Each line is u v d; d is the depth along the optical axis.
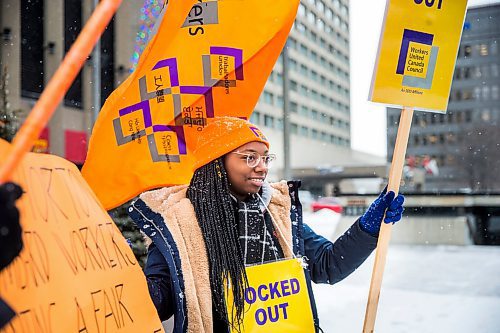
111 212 5.69
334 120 77.81
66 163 1.83
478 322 6.14
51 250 1.59
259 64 2.79
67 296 1.59
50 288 1.54
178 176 2.81
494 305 6.89
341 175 59.59
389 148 39.62
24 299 1.46
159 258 2.18
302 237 2.41
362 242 2.42
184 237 2.16
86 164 2.82
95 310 1.67
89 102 19.23
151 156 2.80
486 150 41.81
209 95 2.80
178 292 2.05
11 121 6.82
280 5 2.74
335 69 77.88
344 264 2.43
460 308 6.77
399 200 2.41
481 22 25.14
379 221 2.42
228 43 2.76
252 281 2.23
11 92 17.42
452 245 12.84
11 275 1.44
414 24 2.54
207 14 2.75
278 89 58.66
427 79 2.56
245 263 2.23
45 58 18.84
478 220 13.91
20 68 18.09
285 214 2.38
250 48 2.75
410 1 2.52
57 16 18.94
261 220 2.29
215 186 2.25
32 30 18.66
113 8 1.16
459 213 13.08
